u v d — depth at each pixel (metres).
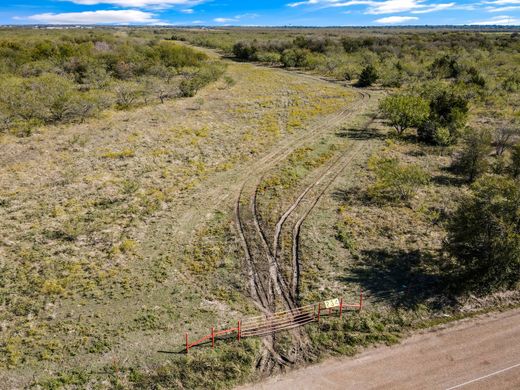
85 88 54.72
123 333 14.64
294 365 13.51
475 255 16.28
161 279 17.52
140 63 64.75
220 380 12.98
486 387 12.38
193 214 23.22
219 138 36.19
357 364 13.42
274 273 18.14
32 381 12.71
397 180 24.44
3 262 18.34
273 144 35.25
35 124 38.16
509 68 68.44
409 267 18.08
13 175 27.27
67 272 17.77
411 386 12.49
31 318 15.27
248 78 69.56
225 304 16.27
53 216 22.30
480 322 15.05
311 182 27.52
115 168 28.81
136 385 12.73
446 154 32.28
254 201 24.83
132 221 22.08
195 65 73.12
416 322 15.16
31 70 58.38
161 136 35.94
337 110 47.41
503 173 27.73
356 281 17.33
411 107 35.81
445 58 69.81
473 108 45.16
